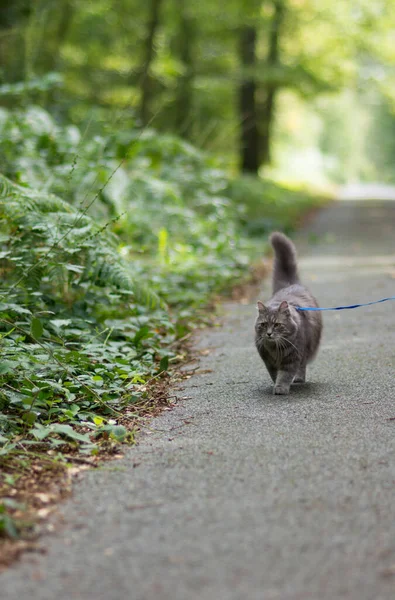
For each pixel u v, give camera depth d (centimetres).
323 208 3516
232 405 594
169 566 334
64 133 1236
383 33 3756
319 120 8556
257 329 643
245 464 457
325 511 385
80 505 404
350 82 4194
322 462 455
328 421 538
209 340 856
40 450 496
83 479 443
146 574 327
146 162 1493
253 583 317
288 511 387
